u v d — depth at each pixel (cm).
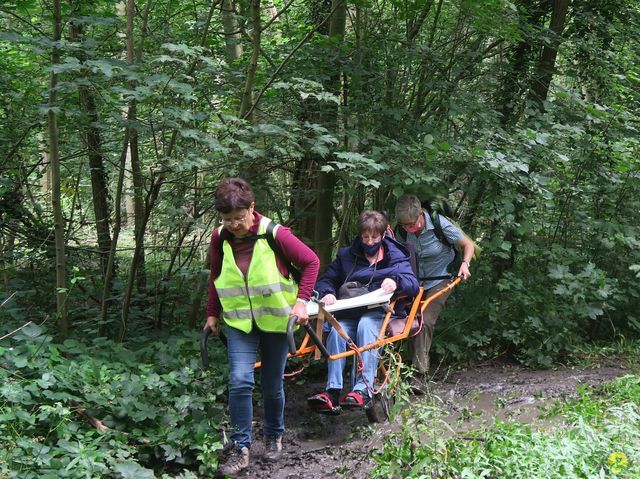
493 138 648
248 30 762
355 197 774
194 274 619
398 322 514
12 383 399
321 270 731
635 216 758
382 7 702
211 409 460
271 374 424
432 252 573
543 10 794
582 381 601
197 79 604
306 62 653
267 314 406
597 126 731
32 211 753
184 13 775
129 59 547
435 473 382
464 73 716
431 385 594
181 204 606
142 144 665
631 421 410
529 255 750
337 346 489
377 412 516
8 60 671
